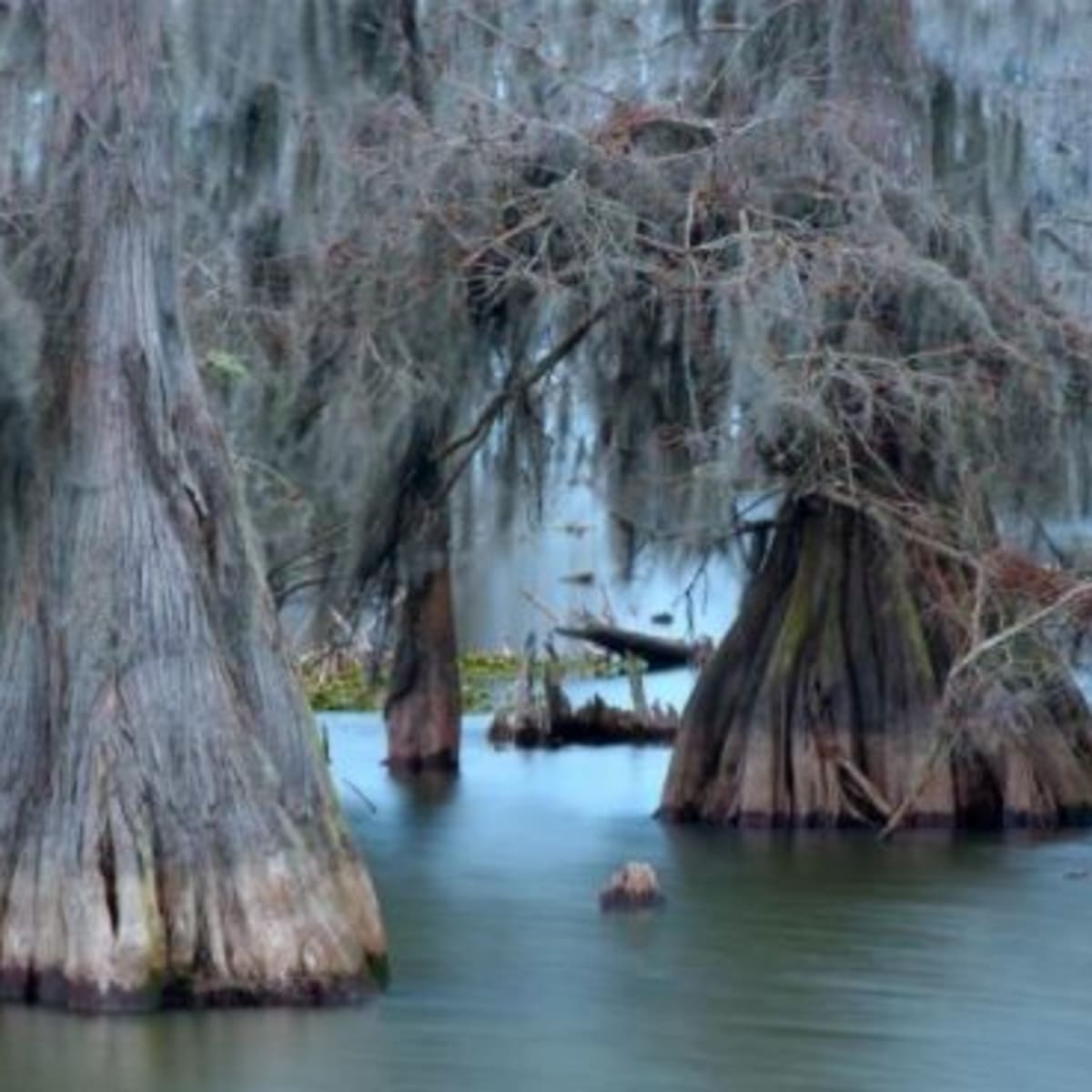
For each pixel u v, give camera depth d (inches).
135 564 858.1
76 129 887.7
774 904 1103.6
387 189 1304.1
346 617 1396.4
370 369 1315.2
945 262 1310.3
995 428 1305.4
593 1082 783.1
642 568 2025.1
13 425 909.8
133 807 840.9
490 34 1359.5
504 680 2054.6
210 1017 836.6
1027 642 1291.8
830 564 1348.4
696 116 1337.4
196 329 1289.4
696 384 1295.5
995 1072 806.5
